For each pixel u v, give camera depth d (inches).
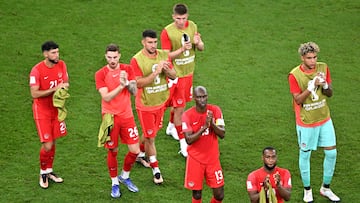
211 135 1343.5
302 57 1389.0
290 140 1681.8
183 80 1622.8
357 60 2058.3
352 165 1588.3
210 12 2293.3
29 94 1850.4
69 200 1457.9
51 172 1525.6
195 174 1363.2
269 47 2112.5
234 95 1872.5
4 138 1667.1
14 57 2011.6
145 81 1466.5
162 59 1498.5
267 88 1907.0
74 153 1624.0
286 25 2235.5
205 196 1480.1
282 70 1995.6
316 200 1477.6
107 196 1475.1
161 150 1649.9
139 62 1477.6
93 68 1979.6
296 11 2322.8
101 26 2191.2
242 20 2253.9
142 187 1509.6
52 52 1423.5
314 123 1430.9
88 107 1806.1
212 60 2043.6
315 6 2358.5
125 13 2266.2
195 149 1348.4
